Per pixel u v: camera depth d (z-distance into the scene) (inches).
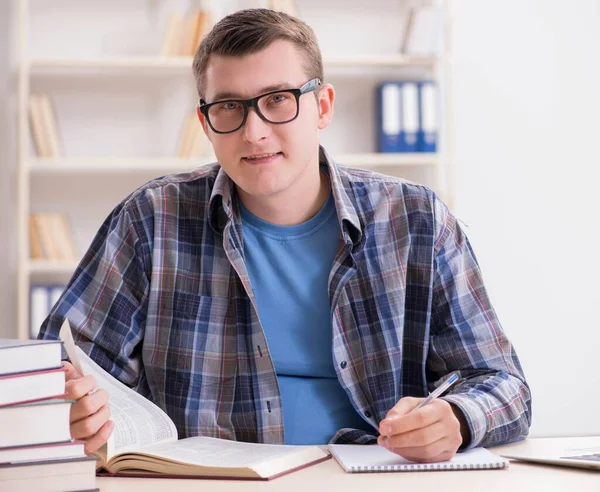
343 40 156.2
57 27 151.4
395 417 43.3
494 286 157.1
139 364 59.1
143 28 152.9
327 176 61.5
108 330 57.9
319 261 58.7
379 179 62.1
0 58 149.9
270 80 53.8
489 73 158.4
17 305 149.5
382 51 156.6
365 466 41.4
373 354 57.2
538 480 38.5
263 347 56.2
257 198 58.1
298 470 42.0
